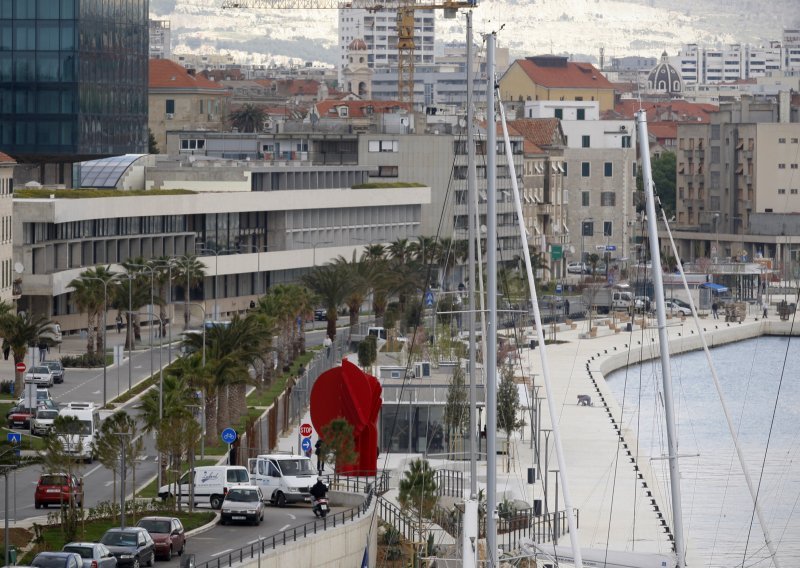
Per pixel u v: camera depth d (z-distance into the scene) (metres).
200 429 189.50
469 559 140.75
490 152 149.00
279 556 155.25
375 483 191.62
